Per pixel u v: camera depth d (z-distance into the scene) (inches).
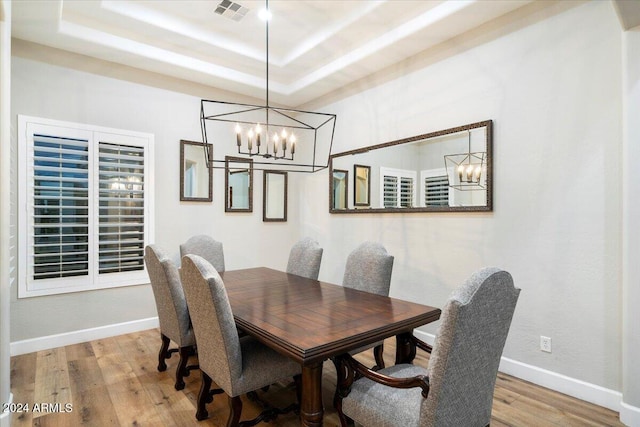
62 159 127.5
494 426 81.0
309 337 63.1
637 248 80.4
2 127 79.9
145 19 125.3
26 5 102.1
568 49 95.6
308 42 146.2
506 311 55.7
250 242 181.9
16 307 120.3
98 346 129.5
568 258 95.4
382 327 69.0
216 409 88.8
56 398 93.0
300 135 196.1
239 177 178.2
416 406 56.0
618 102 87.3
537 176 101.6
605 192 89.2
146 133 148.4
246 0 120.4
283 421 84.0
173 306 93.1
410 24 120.1
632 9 75.5
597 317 90.3
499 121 110.0
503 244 109.0
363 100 157.6
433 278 128.6
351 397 62.6
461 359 50.4
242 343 81.1
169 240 154.7
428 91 130.7
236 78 161.9
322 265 180.1
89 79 135.4
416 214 134.3
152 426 81.3
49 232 126.0
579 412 86.5
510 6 104.3
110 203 139.2
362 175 156.9
